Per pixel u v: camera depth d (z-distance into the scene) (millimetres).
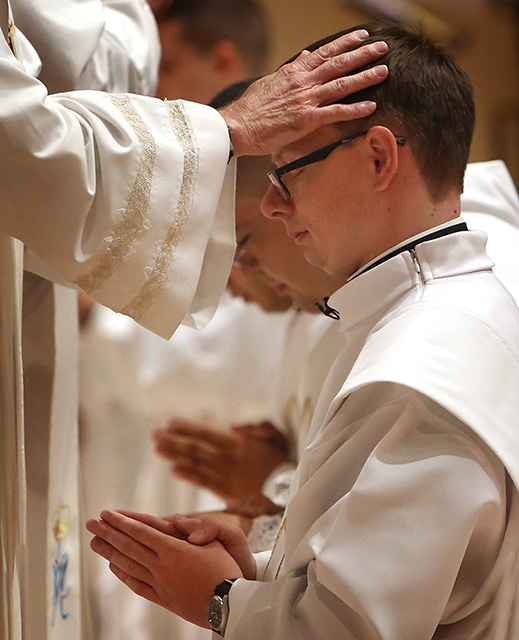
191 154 5789
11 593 6137
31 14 7488
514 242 7816
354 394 5145
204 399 12562
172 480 12250
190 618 5551
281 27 21297
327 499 5059
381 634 4355
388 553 4465
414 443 4680
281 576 5156
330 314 6324
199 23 13859
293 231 5820
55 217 5504
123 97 5918
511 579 4875
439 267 5336
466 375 4734
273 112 5809
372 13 22922
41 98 5469
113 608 11000
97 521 5855
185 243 5812
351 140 5473
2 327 6184
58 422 7988
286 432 10922
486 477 4590
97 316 12828
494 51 26219
